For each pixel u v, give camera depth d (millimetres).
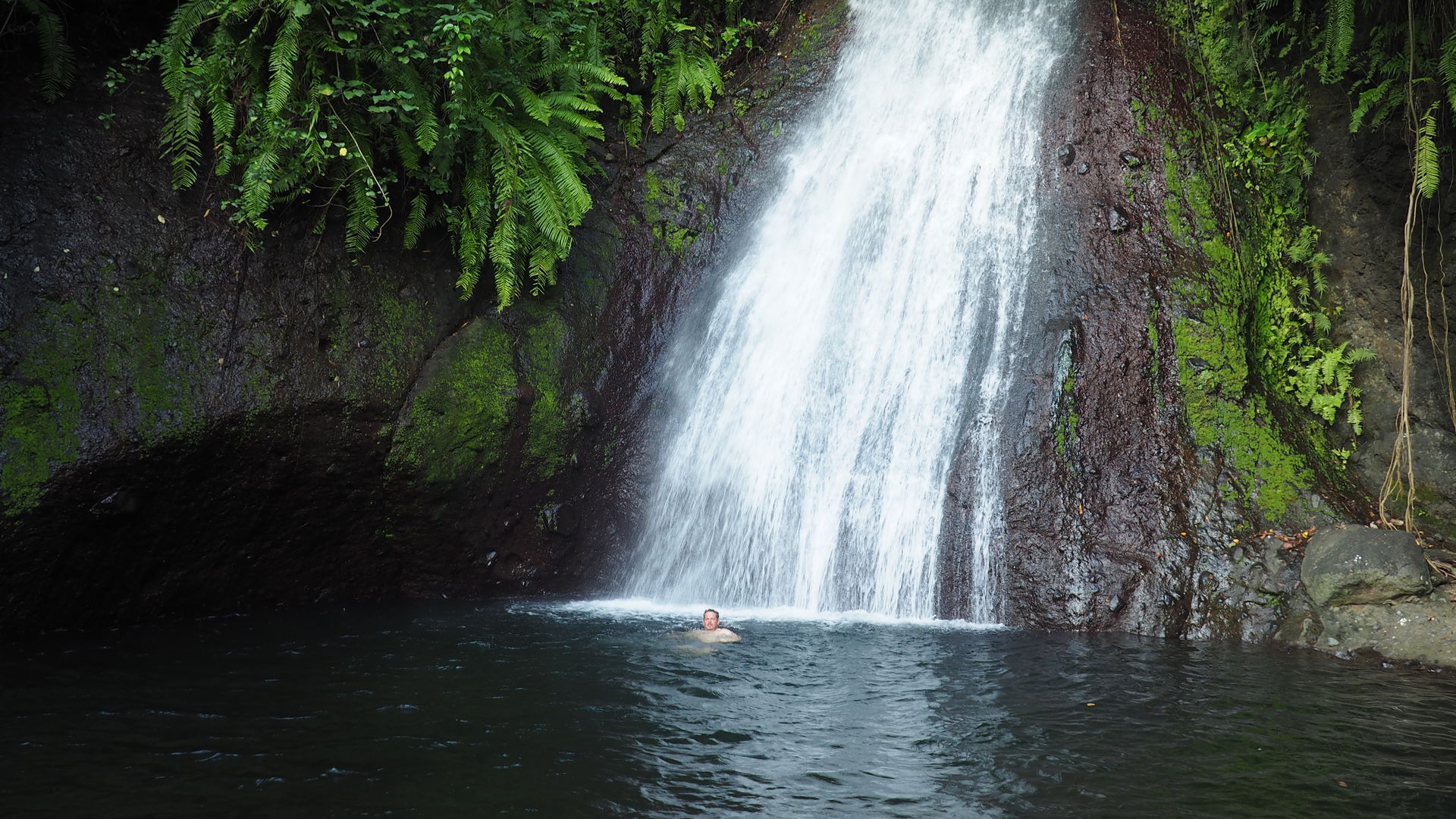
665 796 4398
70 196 8094
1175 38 11250
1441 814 4301
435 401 9453
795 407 10461
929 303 10562
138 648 7117
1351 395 10117
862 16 12969
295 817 4102
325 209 9109
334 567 9234
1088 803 4391
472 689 6062
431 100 8906
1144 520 8789
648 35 11820
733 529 10016
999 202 10758
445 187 9227
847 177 11859
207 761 4742
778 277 11438
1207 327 9484
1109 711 5820
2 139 7977
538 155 9508
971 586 8961
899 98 12102
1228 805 4379
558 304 10633
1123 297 9758
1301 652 7496
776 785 4562
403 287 9633
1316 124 10898
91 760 4738
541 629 7941
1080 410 9336
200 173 8656
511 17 9609
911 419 9930
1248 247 10203
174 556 8289
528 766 4742
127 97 8656
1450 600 7562
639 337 11023
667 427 10641
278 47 7875
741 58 12984
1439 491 9320
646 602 9539
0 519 7223
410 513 9398
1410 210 9047
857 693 6137
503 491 9820
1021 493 9094
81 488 7582
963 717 5652
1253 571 8273
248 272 8703
